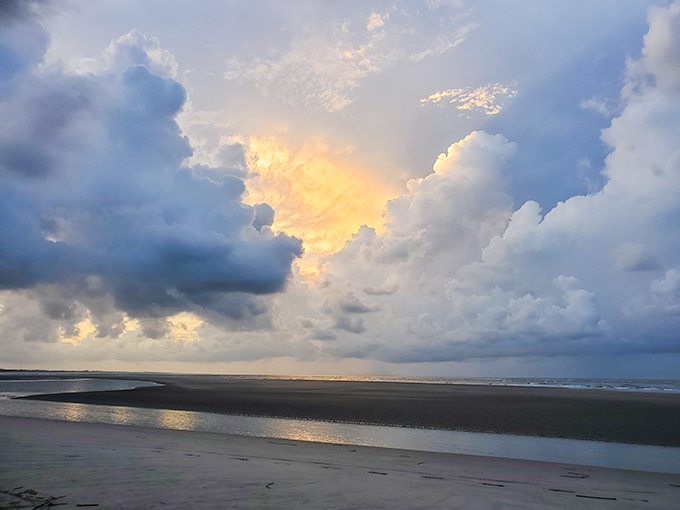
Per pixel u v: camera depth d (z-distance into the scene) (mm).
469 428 23578
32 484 8117
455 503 8398
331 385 72938
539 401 37656
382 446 18156
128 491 7824
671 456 17047
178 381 89938
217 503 7305
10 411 29047
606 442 19984
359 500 8125
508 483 10797
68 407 32312
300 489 8734
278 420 26156
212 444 15438
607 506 8914
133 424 23734
